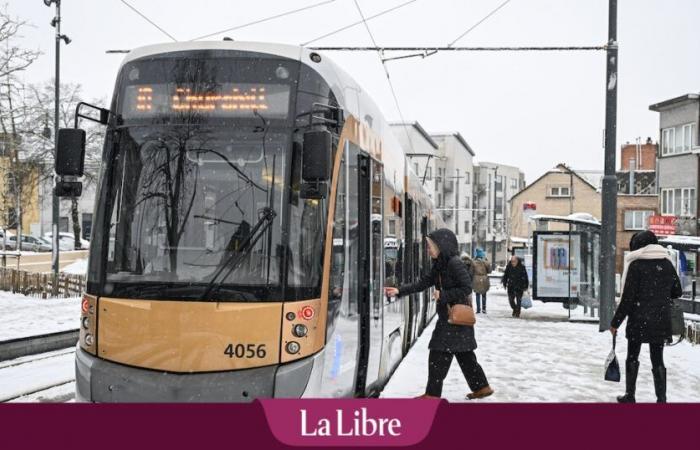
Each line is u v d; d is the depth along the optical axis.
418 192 14.67
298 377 6.11
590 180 82.25
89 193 60.69
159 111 6.65
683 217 44.19
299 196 6.42
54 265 26.86
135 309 6.27
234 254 6.27
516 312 20.53
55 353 13.34
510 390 9.36
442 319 7.85
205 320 6.15
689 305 26.39
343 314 6.99
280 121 6.51
